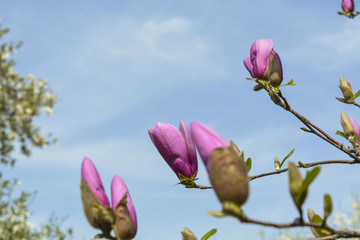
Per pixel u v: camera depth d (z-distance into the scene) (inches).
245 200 23.3
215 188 23.4
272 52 36.3
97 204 25.3
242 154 31.9
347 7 59.7
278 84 35.9
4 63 111.0
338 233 23.8
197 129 23.9
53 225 100.4
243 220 22.8
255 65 36.6
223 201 23.2
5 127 110.6
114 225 25.5
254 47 36.8
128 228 25.6
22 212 96.5
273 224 23.1
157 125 32.1
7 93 111.3
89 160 25.8
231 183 23.0
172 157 32.0
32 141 111.7
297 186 23.0
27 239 95.6
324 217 23.6
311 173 22.8
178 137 31.9
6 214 94.8
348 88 38.3
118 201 25.7
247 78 36.7
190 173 32.1
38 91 114.7
